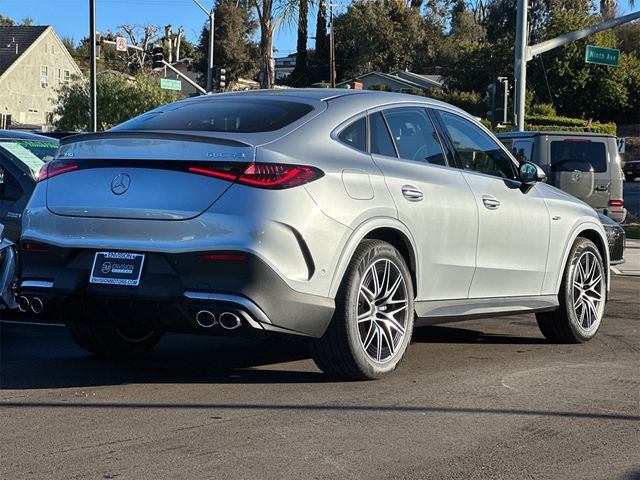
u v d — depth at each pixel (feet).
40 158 28.07
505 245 21.53
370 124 18.97
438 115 21.03
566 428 15.38
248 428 14.85
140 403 16.40
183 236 16.28
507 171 22.63
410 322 18.95
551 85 216.74
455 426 15.31
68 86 183.01
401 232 18.54
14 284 23.36
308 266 16.67
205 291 16.15
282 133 17.30
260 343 23.13
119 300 16.78
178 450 13.58
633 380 19.35
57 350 21.91
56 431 14.51
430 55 281.54
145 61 299.99
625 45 255.50
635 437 14.93
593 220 24.79
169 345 22.81
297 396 17.08
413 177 19.21
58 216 17.44
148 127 18.44
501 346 23.59
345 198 17.31
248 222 16.02
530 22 255.70
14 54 202.39
